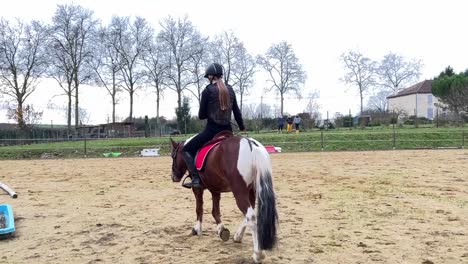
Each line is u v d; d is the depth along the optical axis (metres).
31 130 46.22
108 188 13.95
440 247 6.55
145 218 9.16
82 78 53.22
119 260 6.30
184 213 9.62
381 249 6.50
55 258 6.50
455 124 42.59
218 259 6.21
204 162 6.44
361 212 9.23
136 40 56.34
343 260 6.02
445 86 46.62
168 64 57.03
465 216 8.68
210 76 6.81
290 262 5.99
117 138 44.88
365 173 16.27
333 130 43.06
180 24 56.91
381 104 86.00
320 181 14.39
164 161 24.34
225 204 10.66
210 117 6.65
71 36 50.75
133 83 56.88
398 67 78.69
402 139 31.45
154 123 55.75
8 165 24.19
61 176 17.80
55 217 9.46
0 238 7.65
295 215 9.10
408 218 8.58
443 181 13.71
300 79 66.94
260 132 44.88
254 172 5.85
